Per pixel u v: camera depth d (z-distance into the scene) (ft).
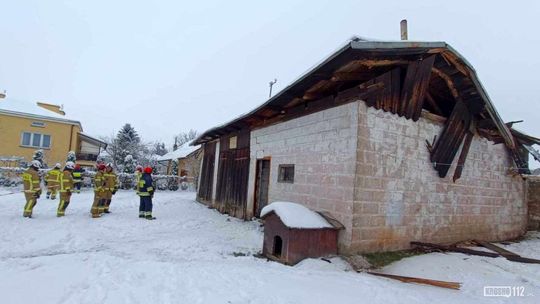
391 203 20.93
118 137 105.70
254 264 17.85
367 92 20.06
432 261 19.12
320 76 19.80
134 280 13.53
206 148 50.34
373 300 12.45
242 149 36.81
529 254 23.66
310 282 14.29
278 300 11.84
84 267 15.19
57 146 80.43
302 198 24.22
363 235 19.54
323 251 19.01
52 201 40.68
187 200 51.72
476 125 26.55
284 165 27.43
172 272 14.89
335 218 20.33
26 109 79.82
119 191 64.34
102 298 11.35
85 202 42.11
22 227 25.62
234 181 37.81
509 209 30.07
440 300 13.10
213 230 28.63
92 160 92.12
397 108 21.44
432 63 20.39
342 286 13.96
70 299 11.10
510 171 30.12
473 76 21.65
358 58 17.75
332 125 21.91
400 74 21.02
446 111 25.82
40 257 17.19
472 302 13.14
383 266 18.33
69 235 23.89
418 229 22.35
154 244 22.61
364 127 19.94
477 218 26.71
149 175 33.32
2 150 74.64
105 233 25.48
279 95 23.54
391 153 21.12
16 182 58.08
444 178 24.35
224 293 12.33
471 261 19.44
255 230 28.04
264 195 32.01
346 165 20.04
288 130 27.48
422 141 23.08
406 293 13.56
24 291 11.60
